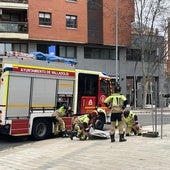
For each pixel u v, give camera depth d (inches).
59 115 703.1
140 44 1958.7
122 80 1995.6
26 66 657.0
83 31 1855.3
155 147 506.6
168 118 1249.4
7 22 1685.5
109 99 587.5
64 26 1812.3
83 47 1887.3
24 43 1749.5
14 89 638.5
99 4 1895.9
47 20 1779.0
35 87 671.1
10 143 635.5
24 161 434.3
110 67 1961.1
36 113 670.5
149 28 1908.2
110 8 1918.1
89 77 780.0
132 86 2043.6
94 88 789.2
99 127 784.9
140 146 520.7
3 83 629.3
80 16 1850.4
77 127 636.1
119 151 482.3
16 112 641.6
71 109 737.0
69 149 520.1
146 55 2039.9
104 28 1908.2
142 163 394.9
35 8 1745.8
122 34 1961.1
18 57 652.7
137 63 2038.6
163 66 2151.8
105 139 631.2
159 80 2153.1
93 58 1915.6
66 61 741.9
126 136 659.4
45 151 511.2
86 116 647.1
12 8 1705.2
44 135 682.8
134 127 671.1
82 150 504.1
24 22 1722.4
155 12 1886.1
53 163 413.1
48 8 1775.3
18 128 643.5
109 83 821.2
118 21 1943.9
